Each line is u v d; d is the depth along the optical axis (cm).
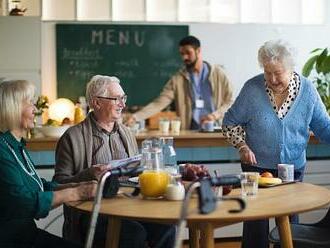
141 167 244
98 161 288
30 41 567
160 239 294
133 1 629
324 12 664
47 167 413
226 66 646
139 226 283
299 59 658
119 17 628
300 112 314
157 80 635
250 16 653
